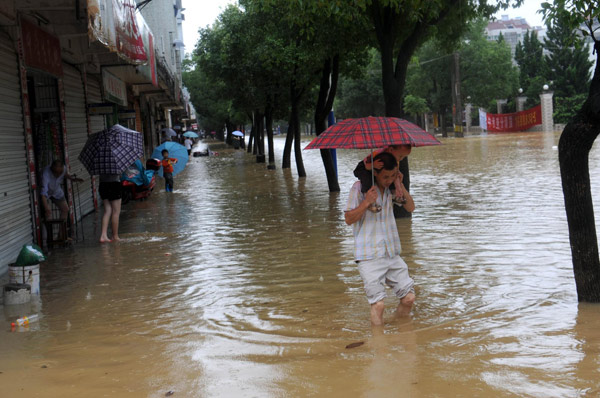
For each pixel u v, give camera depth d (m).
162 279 7.64
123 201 17.20
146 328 5.57
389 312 5.73
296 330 5.29
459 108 58.50
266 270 7.80
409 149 5.29
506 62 60.78
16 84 9.57
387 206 5.28
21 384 4.27
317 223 11.59
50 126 12.05
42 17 10.32
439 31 14.15
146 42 16.73
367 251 5.23
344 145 4.98
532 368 4.07
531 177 17.52
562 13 5.98
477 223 10.39
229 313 5.94
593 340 4.55
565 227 9.54
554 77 73.38
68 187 12.02
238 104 30.41
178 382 4.18
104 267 8.63
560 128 63.28
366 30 14.09
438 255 8.09
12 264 7.03
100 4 8.02
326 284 6.88
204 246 9.88
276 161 35.16
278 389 3.96
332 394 3.83
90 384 4.21
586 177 5.52
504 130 70.00
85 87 15.09
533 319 5.20
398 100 11.80
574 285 6.25
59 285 7.62
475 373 4.04
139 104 31.62
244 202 16.09
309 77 20.64
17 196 9.38
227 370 4.37
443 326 5.17
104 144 10.77
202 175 27.48
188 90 66.44
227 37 26.34
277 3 13.48
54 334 5.52
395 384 3.92
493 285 6.45
